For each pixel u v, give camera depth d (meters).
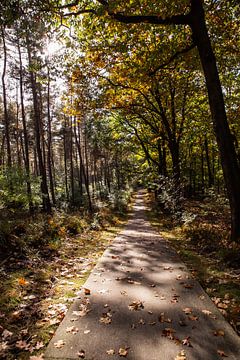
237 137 21.20
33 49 19.55
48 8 8.00
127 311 4.34
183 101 17.94
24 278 5.60
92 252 8.87
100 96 14.37
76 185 39.38
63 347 3.36
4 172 14.39
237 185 8.12
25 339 3.54
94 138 26.66
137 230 15.68
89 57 11.73
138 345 3.41
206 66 8.25
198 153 36.41
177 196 16.00
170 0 7.39
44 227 9.94
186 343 3.44
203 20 8.21
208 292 5.23
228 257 6.93
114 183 51.44
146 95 17.56
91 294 5.04
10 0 7.03
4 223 8.11
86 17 9.55
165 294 5.08
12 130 39.38
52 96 31.06
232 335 3.65
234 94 18.25
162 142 23.09
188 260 7.66
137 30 9.42
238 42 11.51
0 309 4.21
